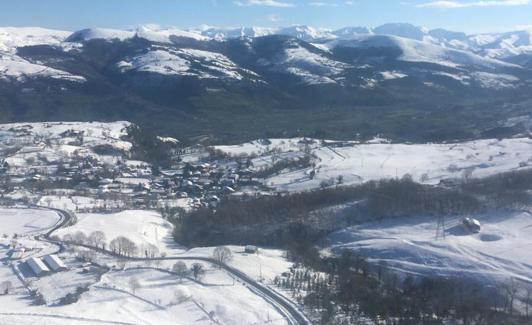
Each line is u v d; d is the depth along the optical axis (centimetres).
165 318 17175
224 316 17075
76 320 16612
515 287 19612
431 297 19200
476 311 17938
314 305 17812
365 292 19038
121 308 17775
